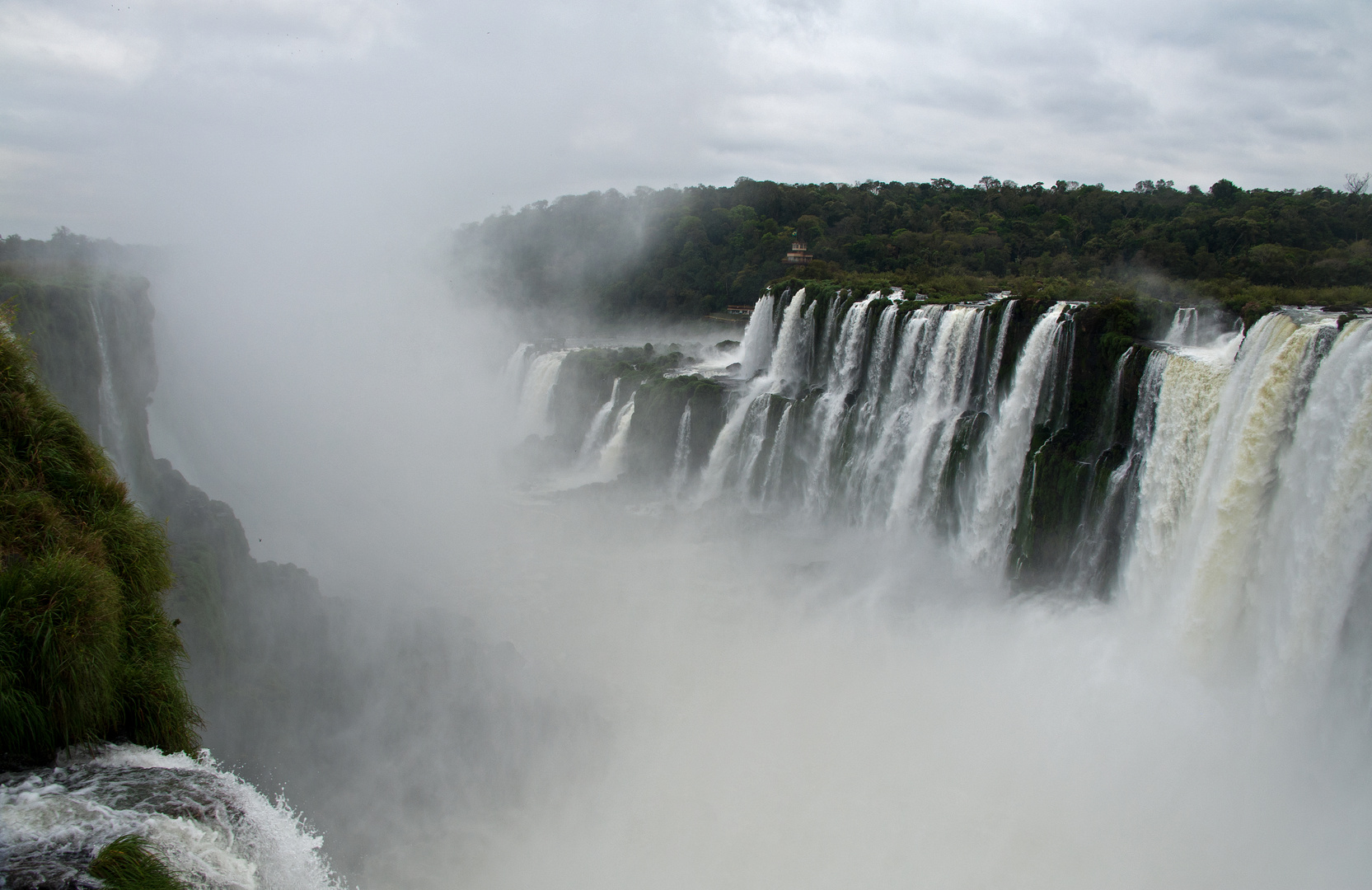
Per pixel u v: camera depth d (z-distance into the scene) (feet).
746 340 225.35
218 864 46.39
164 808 48.55
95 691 53.26
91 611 53.88
